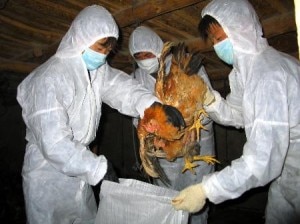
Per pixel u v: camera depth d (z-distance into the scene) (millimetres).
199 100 2312
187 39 4016
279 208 2197
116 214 2045
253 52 2053
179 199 1944
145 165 2455
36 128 2127
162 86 2422
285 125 1829
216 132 6277
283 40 3803
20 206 5176
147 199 2002
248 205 5695
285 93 1860
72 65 2324
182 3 2779
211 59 4668
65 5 3240
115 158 7781
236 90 2543
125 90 2699
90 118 2479
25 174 2369
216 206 5730
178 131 2211
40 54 4410
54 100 2145
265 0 2908
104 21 2270
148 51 3393
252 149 1846
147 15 3047
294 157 2078
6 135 6844
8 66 4902
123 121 7660
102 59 2391
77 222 2516
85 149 2135
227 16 2061
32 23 3660
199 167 3660
